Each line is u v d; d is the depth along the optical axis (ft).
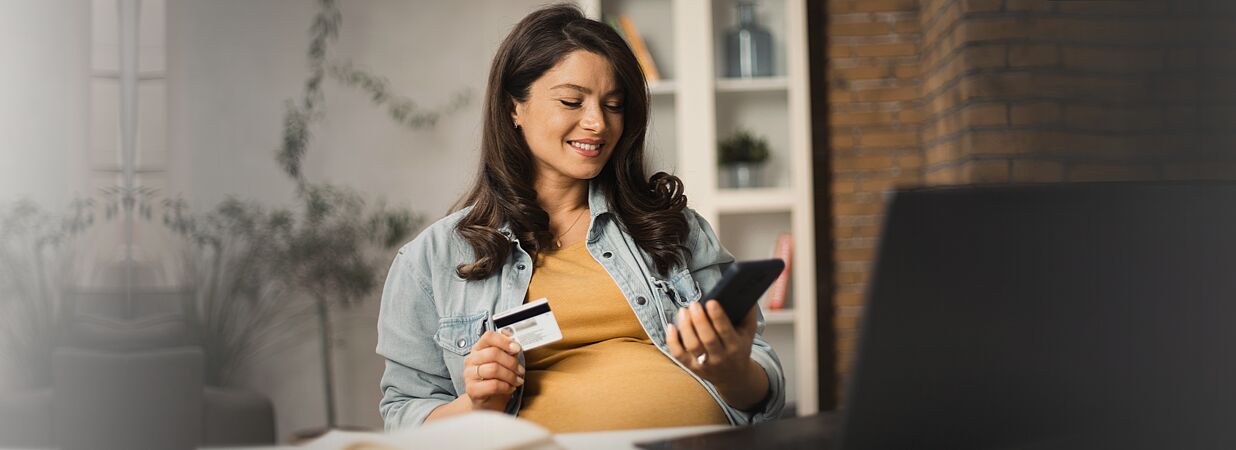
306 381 14.56
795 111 12.42
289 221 14.34
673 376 4.72
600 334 4.98
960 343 2.65
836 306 13.04
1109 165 11.36
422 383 5.07
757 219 12.75
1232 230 2.71
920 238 2.61
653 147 6.88
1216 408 2.70
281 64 14.66
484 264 5.04
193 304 13.52
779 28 12.82
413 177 14.94
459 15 15.14
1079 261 2.66
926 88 12.96
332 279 14.39
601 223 5.33
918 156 13.15
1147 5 11.41
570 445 3.35
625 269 5.16
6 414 6.21
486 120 5.35
